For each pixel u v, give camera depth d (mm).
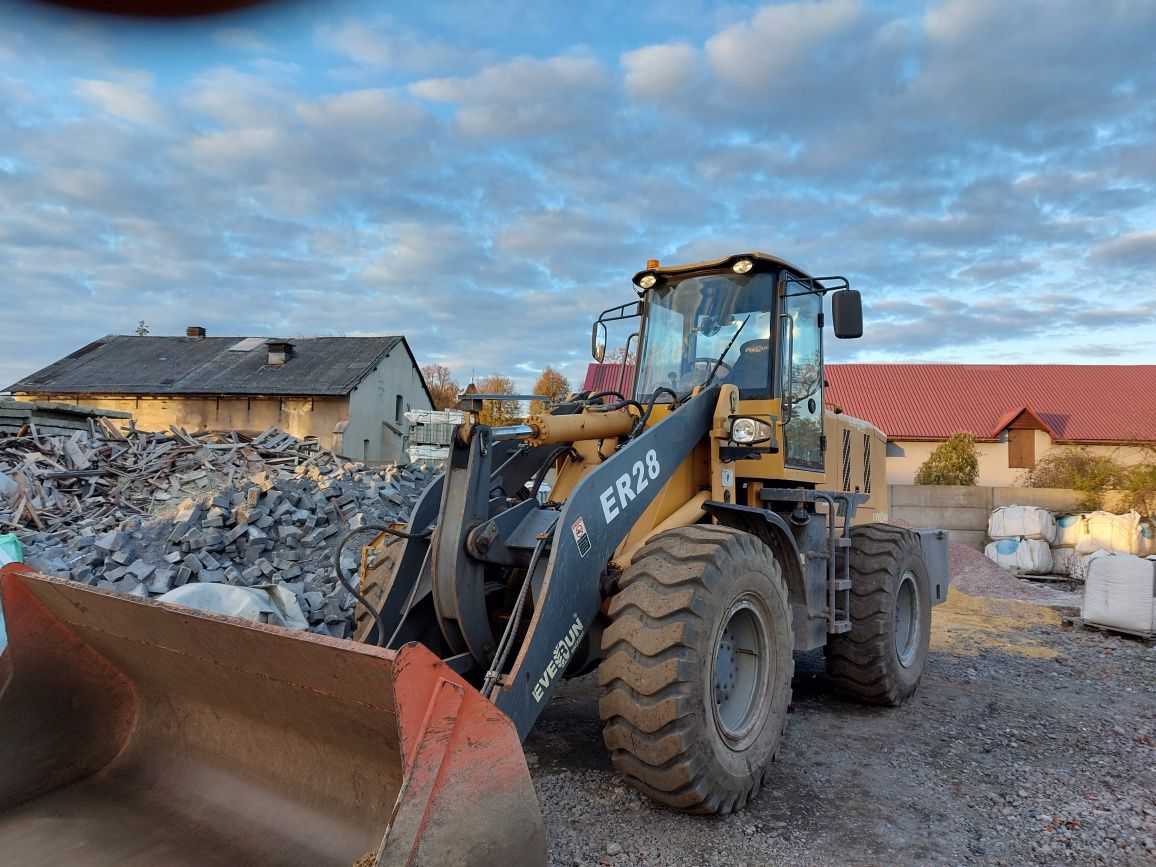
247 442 12211
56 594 3191
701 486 4398
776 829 3439
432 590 3502
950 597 10250
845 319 4695
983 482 25891
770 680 3818
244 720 3137
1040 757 4465
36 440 11031
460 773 2193
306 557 7414
